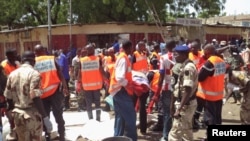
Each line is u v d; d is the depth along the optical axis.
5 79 6.33
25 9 30.94
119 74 6.18
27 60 5.38
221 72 6.86
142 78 6.73
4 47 28.59
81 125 8.86
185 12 29.48
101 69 9.02
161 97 7.24
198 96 7.02
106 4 25.61
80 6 26.81
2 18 31.89
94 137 7.63
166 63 6.96
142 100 8.00
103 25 23.47
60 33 23.73
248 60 11.70
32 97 5.09
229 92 9.38
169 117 7.10
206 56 7.54
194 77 5.40
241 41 24.62
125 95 6.38
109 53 9.95
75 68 11.91
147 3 25.73
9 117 5.47
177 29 24.16
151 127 8.45
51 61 6.98
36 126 5.24
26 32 25.33
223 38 27.39
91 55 9.07
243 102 6.93
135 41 23.42
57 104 7.05
